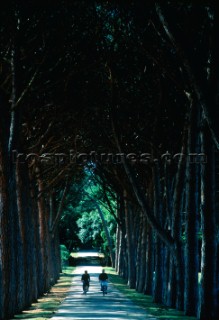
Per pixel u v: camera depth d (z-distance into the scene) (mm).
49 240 49000
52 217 52875
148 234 36625
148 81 25062
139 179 36219
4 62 21062
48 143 30094
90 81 24859
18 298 23609
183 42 13555
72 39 20484
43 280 38281
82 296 35344
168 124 26688
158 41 21625
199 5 16406
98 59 22422
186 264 22297
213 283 18109
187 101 24828
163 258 30844
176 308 24672
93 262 93188
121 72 24375
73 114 26422
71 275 65500
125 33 22156
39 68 19703
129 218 45688
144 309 24609
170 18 13523
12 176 20625
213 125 13797
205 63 17016
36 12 18531
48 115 26000
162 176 31922
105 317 19984
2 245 20406
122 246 61781
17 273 23688
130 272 45656
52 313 22156
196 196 22312
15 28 18625
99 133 31172
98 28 21141
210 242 18062
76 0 18922
